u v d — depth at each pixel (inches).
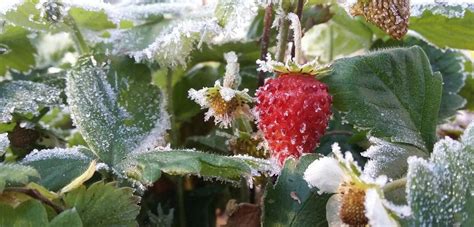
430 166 4.3
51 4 6.8
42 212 4.5
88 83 6.5
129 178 5.4
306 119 5.4
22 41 8.4
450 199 4.3
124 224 4.9
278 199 5.0
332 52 9.1
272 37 7.8
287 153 5.4
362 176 4.2
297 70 5.5
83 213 4.8
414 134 5.7
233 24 6.2
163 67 7.2
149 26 7.5
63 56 9.7
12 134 6.9
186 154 5.2
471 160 4.5
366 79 5.9
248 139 6.1
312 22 7.5
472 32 7.4
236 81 5.9
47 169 5.5
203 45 7.9
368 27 8.5
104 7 7.4
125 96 6.6
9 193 4.7
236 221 5.9
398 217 4.0
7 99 6.7
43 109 7.3
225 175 5.2
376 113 5.8
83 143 7.6
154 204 7.2
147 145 6.0
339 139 6.9
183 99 8.4
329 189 4.4
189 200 7.4
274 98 5.4
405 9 5.6
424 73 6.0
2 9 7.0
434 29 7.5
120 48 7.1
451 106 7.8
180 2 8.2
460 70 8.2
